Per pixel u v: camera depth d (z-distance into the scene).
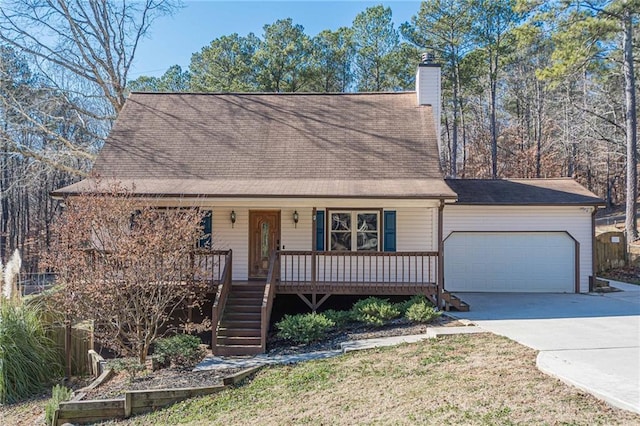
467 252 15.83
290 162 14.92
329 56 34.97
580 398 5.39
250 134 16.23
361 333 10.57
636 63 25.45
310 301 13.45
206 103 17.91
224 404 7.14
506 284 15.71
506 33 31.59
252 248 14.36
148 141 15.79
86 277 9.08
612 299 13.88
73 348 11.09
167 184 13.53
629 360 6.91
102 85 23.28
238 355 10.10
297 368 8.47
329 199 12.54
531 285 15.66
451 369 7.10
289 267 13.92
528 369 6.65
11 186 24.61
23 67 24.17
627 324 9.98
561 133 37.81
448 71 33.56
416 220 14.38
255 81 32.59
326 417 5.98
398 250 14.32
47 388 10.07
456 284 15.81
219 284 11.53
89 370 11.01
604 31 20.56
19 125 22.34
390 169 14.58
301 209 14.44
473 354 7.81
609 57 23.95
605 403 5.20
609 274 18.89
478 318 11.02
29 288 14.95
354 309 11.81
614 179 38.12
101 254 9.21
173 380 8.34
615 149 31.80
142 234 9.28
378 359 8.27
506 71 39.81
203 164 14.77
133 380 8.56
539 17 21.73
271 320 12.52
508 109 41.66
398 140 15.80
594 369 6.40
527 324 10.11
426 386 6.44
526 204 15.40
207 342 11.66
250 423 6.21
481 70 33.56
